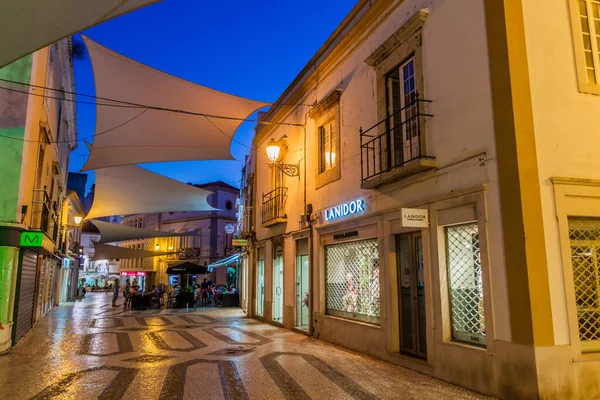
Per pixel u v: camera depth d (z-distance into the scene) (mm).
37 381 6648
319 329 10758
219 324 14516
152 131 11656
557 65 5969
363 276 9203
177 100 10695
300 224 12359
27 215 10180
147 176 18328
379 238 8359
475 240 6258
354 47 9750
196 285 28453
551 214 5551
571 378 5172
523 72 5734
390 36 8141
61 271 27469
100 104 10359
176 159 13297
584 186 5754
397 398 5590
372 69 8977
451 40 6738
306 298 12125
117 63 9453
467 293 6359
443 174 6742
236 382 6469
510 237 5512
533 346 5102
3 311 9172
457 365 6223
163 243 43688
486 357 5719
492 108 5910
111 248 26422
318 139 11539
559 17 6125
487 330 5734
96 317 17250
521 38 5816
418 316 7441
